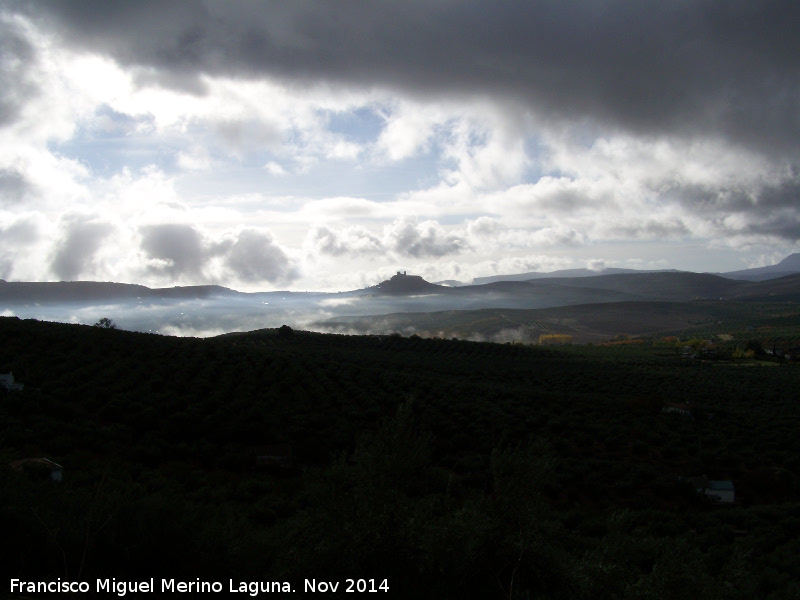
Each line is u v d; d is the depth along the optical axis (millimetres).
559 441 39906
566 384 68688
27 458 24422
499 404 49250
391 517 9602
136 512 11008
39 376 42031
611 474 34219
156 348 54938
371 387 50812
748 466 38531
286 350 75875
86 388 40281
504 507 9586
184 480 27094
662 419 48438
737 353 116250
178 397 40781
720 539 22719
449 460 33844
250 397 43156
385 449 9977
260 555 11008
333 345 97500
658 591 8516
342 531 9352
